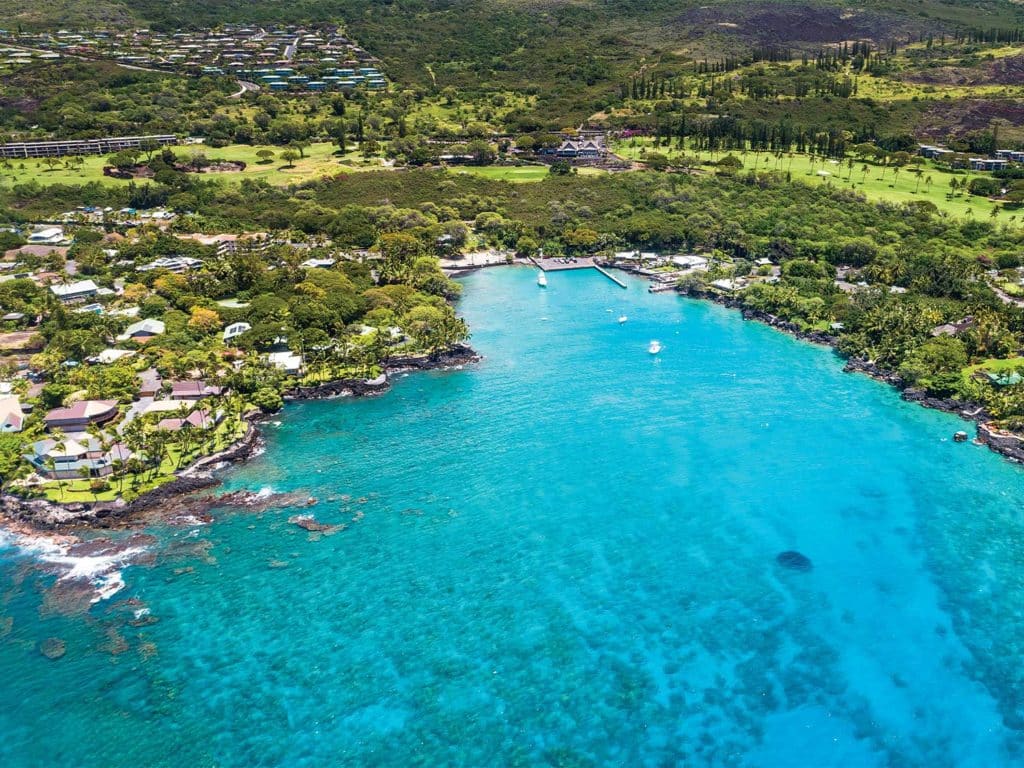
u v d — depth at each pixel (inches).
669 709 2979.8
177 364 5506.9
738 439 4886.8
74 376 5182.1
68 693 3002.0
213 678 3083.2
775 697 3034.0
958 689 3061.0
